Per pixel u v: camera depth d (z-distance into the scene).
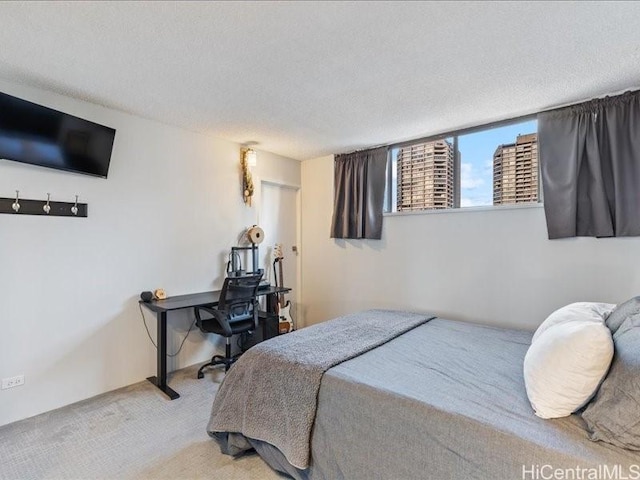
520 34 1.77
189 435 2.16
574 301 2.64
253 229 3.80
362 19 1.65
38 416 2.38
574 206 2.59
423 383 1.57
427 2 1.52
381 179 3.78
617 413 1.11
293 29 1.73
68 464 1.87
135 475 1.79
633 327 1.31
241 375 1.95
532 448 1.11
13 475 1.78
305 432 1.62
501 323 2.99
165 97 2.59
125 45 1.88
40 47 1.90
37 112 2.32
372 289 3.88
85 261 2.68
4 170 2.29
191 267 3.41
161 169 3.17
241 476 1.79
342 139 3.63
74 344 2.61
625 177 2.41
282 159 4.35
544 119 2.74
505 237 2.97
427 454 1.30
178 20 1.65
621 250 2.45
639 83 2.33
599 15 1.61
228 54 1.97
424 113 2.89
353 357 1.90
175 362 3.28
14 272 2.33
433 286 3.40
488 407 1.35
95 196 2.73
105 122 2.79
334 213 4.14
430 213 3.42
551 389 1.27
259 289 3.67
